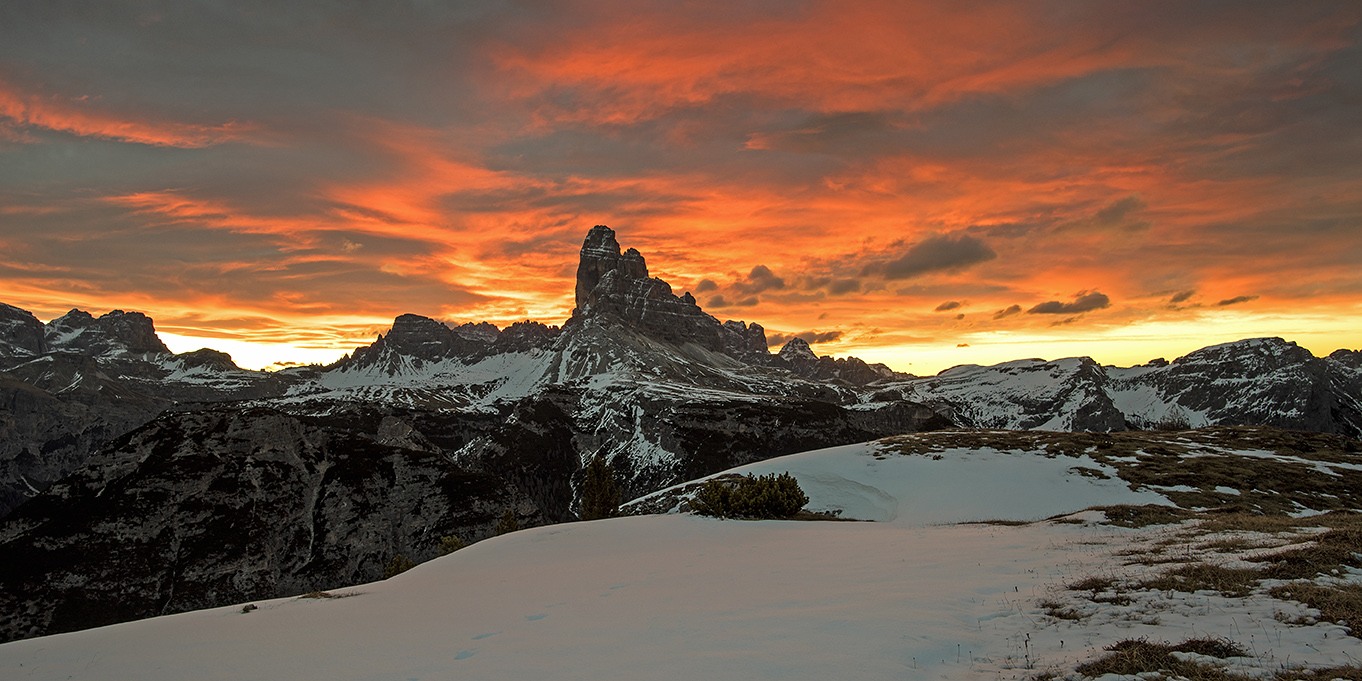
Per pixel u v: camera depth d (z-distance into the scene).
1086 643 10.62
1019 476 56.16
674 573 21.19
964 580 15.99
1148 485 50.59
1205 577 13.33
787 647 11.59
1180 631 10.60
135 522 150.12
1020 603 13.42
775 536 28.95
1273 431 69.50
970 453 64.62
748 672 10.42
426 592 20.89
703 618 14.32
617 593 18.52
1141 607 12.15
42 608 128.50
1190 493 48.00
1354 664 8.44
